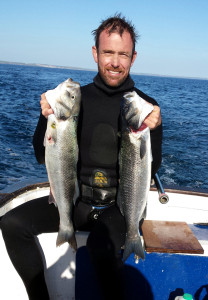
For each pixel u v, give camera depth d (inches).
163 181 338.3
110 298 86.7
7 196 115.6
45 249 103.3
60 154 91.0
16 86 1359.5
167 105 1084.5
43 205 98.3
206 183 342.3
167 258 96.7
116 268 86.7
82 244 101.1
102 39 97.0
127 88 103.7
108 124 101.7
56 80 2154.3
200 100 1481.3
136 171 92.9
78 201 104.5
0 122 558.3
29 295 96.2
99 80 103.6
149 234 103.8
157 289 98.4
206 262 96.5
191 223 129.7
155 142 100.0
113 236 89.0
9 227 92.1
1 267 100.2
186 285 97.8
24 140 455.8
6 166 347.3
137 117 90.7
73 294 104.4
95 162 101.8
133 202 94.0
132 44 98.3
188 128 655.1
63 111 89.4
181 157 428.8
